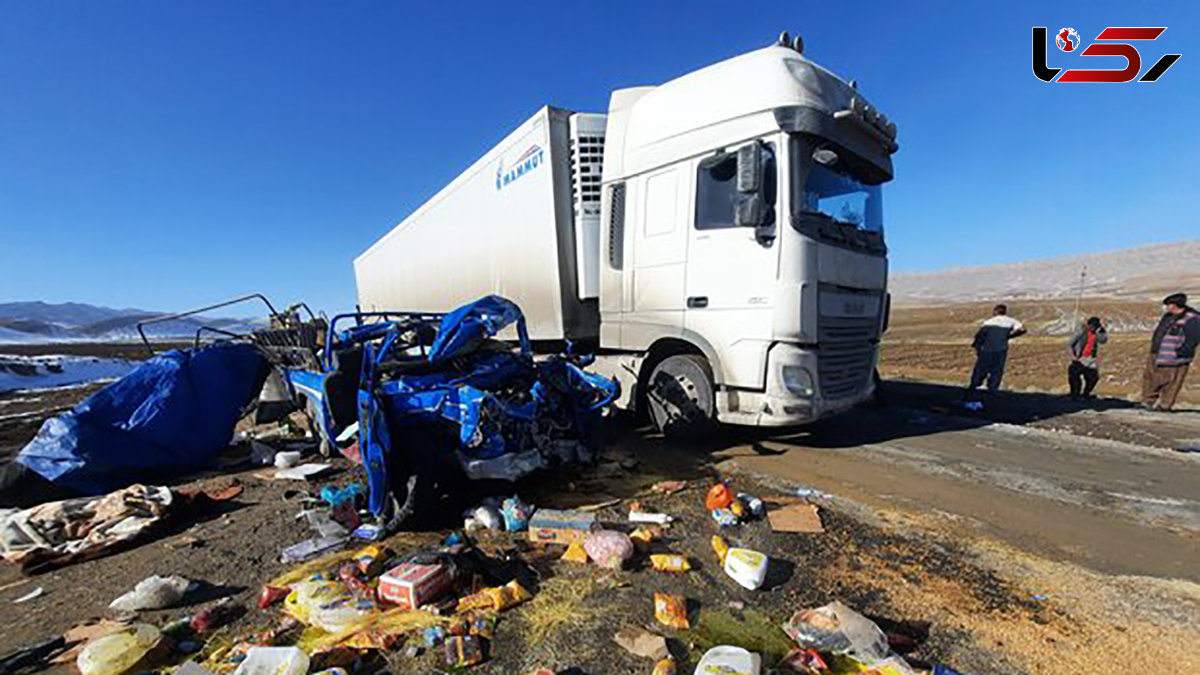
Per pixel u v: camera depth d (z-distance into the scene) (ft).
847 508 13.10
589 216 21.27
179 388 18.90
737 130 16.52
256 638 7.97
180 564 11.01
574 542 11.00
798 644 7.65
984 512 12.82
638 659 7.43
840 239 17.10
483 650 7.64
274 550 11.60
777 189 15.75
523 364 15.81
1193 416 23.68
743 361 16.55
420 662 7.40
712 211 17.19
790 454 17.88
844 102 17.30
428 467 12.52
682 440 19.12
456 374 14.93
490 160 26.20
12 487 15.44
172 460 17.98
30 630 8.75
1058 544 11.09
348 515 13.06
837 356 17.15
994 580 9.62
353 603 8.66
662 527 12.04
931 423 22.50
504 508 12.38
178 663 7.64
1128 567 10.09
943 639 7.90
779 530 11.80
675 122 18.20
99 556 11.52
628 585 9.47
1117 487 14.51
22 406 38.19
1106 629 8.12
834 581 9.60
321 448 19.62
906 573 9.89
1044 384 36.94
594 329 22.36
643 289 19.29
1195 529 11.78
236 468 18.83
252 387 21.62
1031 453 17.90
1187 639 7.86
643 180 19.15
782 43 17.72
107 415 17.51
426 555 9.59
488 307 15.49
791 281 15.62
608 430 21.48
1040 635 7.98
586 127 21.33
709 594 9.17
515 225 24.12
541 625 8.25
